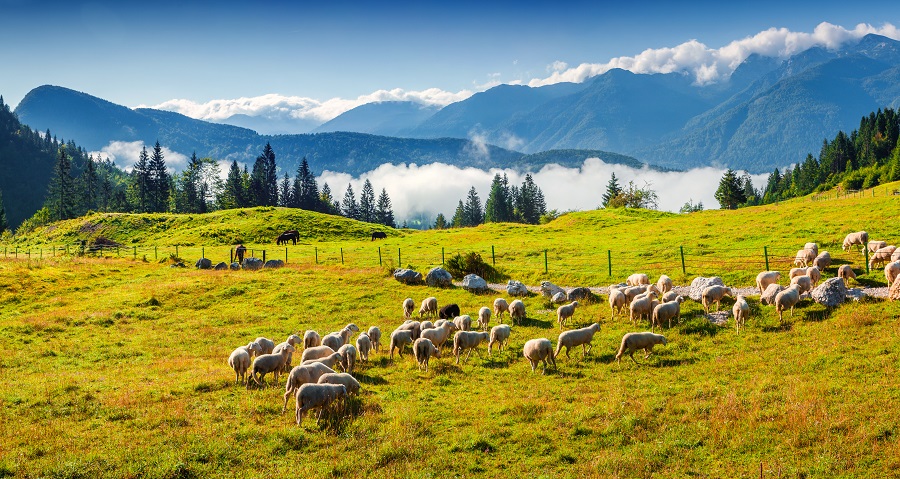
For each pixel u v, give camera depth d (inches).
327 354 957.2
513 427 718.5
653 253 2021.4
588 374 911.7
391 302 1584.6
